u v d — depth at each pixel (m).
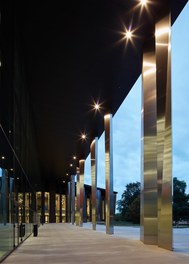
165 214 15.38
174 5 15.09
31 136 31.06
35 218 41.47
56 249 16.12
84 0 14.18
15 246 17.03
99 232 32.81
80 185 53.06
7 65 13.49
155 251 14.53
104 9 14.91
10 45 14.06
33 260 12.12
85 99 26.47
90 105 27.97
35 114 30.03
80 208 52.59
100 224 59.88
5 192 13.55
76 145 43.34
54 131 36.06
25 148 23.47
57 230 37.94
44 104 27.39
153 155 18.58
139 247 16.33
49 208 80.38
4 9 12.38
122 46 18.31
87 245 18.05
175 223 53.81
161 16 15.78
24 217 23.31
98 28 16.39
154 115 18.84
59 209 83.06
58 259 12.32
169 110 15.43
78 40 17.47
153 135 18.73
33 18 15.31
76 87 23.88
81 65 20.33
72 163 57.75
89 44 17.89
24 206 23.28
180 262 11.11
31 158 31.70
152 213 18.20
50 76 21.84
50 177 75.12
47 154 49.53
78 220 54.31
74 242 20.30
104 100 26.81
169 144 15.28
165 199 15.39
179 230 37.62
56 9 14.64
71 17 15.37
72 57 19.23
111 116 29.88
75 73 21.48
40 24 15.82
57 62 19.77
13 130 15.99
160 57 16.12
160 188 16.22
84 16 15.41
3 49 12.38
